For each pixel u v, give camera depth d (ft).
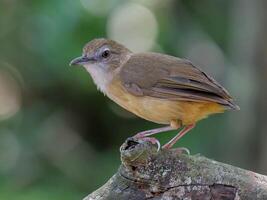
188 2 54.75
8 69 54.65
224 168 23.03
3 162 51.34
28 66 53.72
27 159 51.96
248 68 48.32
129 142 24.00
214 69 52.31
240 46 49.11
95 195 23.58
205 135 49.75
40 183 49.49
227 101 27.37
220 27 54.03
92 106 55.98
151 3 54.34
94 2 49.90
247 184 22.72
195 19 54.44
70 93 55.21
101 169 51.60
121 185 23.35
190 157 23.20
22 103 55.98
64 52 48.60
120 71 29.55
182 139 49.55
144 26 53.78
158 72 28.50
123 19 53.31
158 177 23.02
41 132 54.13
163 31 53.42
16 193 45.34
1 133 53.42
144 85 28.45
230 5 53.72
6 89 55.98
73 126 55.77
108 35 50.39
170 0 54.80
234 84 48.96
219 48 53.42
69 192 47.83
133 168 23.13
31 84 54.75
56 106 55.77
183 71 28.37
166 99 28.02
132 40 53.26
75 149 54.75
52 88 55.26
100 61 30.48
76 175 50.78
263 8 47.32
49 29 48.29
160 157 23.04
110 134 56.29
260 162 47.50
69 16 48.24
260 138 47.67
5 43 53.78
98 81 30.53
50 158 52.80
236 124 48.60
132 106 29.17
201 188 22.79
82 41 48.91
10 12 53.21
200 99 27.32
